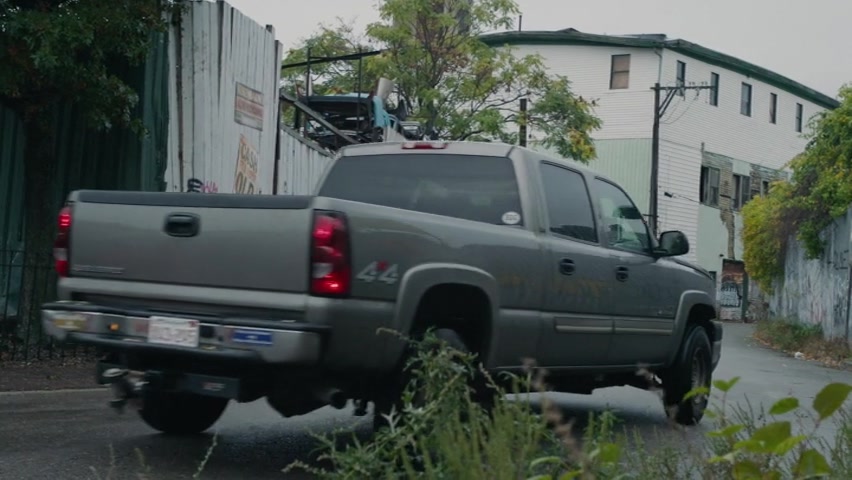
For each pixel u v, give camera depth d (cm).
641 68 4194
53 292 1147
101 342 606
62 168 1223
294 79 3834
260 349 556
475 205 745
